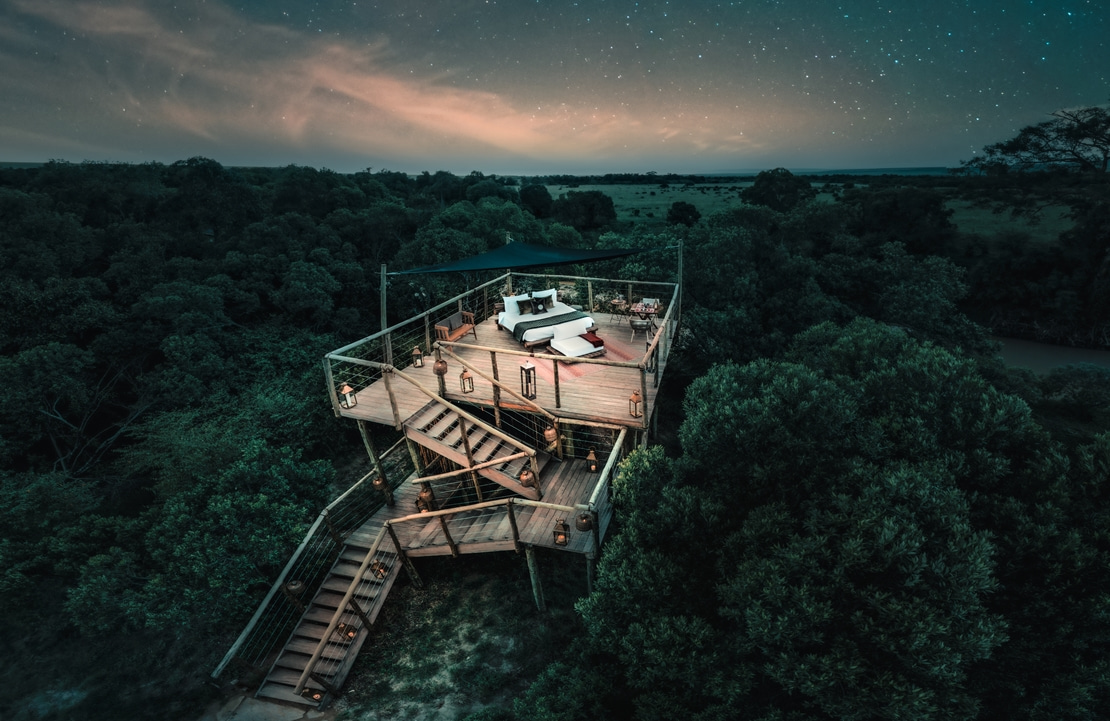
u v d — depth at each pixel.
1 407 19.30
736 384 11.91
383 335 14.68
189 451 17.22
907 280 30.83
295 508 14.11
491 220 44.62
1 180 42.88
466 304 20.41
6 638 13.96
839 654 7.65
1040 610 9.17
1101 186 43.16
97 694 12.24
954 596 7.71
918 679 7.56
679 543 9.91
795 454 10.00
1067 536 9.14
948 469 10.36
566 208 82.88
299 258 34.34
